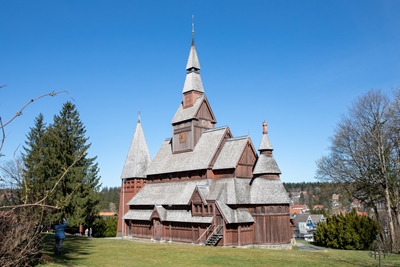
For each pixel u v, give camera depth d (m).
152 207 62.00
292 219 57.56
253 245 49.41
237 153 53.91
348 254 39.69
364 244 49.91
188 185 57.91
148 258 33.12
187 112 63.56
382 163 53.69
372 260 34.81
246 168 54.59
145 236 61.59
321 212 130.50
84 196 68.44
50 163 45.94
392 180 54.00
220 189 51.88
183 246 44.69
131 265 28.52
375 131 55.56
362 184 59.16
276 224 49.78
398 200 54.69
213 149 57.12
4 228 17.20
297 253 39.47
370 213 73.56
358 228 50.59
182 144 63.62
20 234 17.84
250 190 51.84
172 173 62.78
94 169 78.00
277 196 50.56
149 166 68.69
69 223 64.62
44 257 26.66
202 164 56.28
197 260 32.94
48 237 47.16
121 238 66.44
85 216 69.25
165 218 57.19
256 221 49.97
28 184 14.56
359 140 58.62
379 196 58.91
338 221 54.12
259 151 54.22
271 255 37.09
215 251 39.50
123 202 72.50
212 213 49.91
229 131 59.75
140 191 67.44
